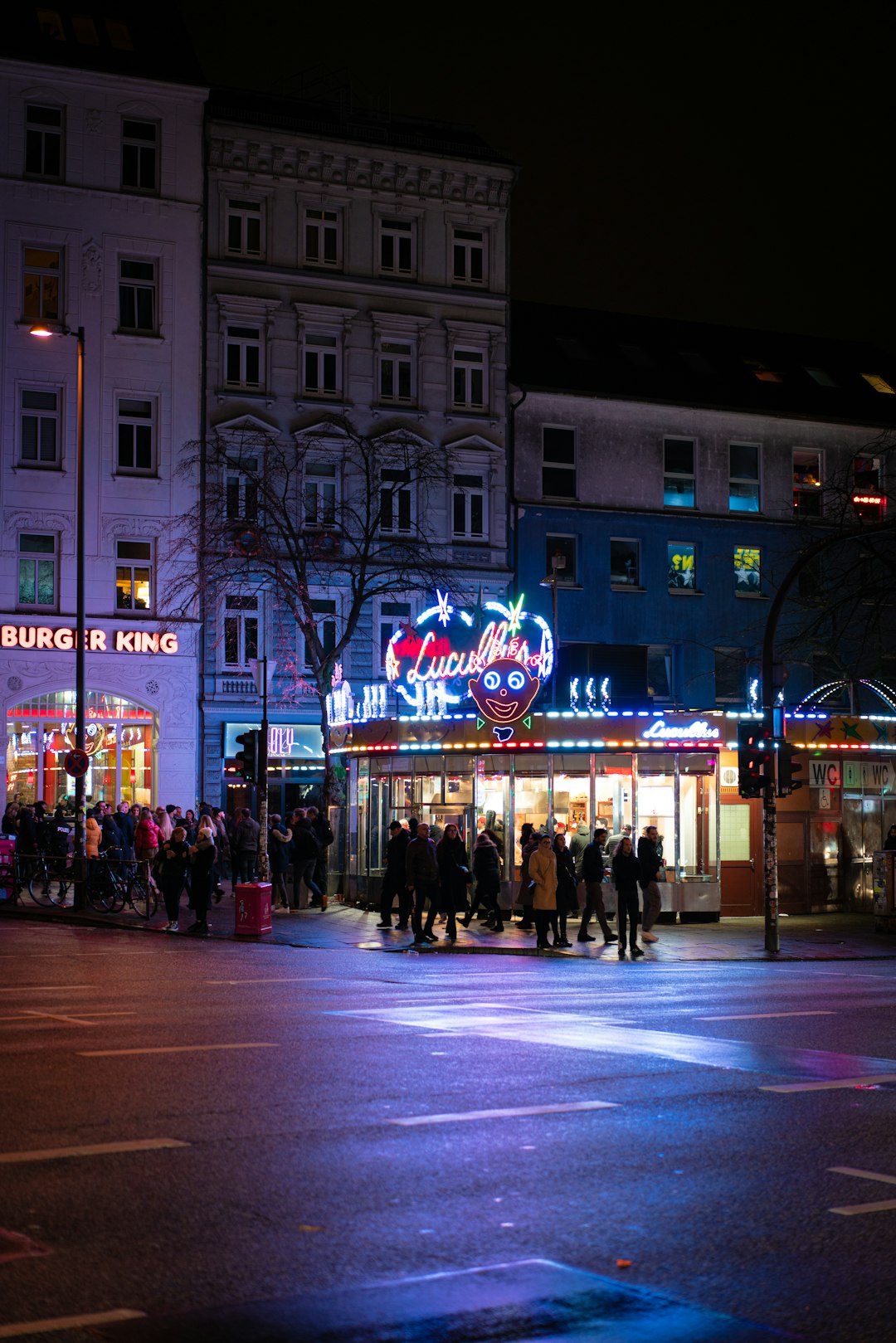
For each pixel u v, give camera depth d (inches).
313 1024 560.7
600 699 1471.5
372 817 1370.6
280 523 1793.8
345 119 1916.8
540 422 1985.7
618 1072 456.8
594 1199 302.2
